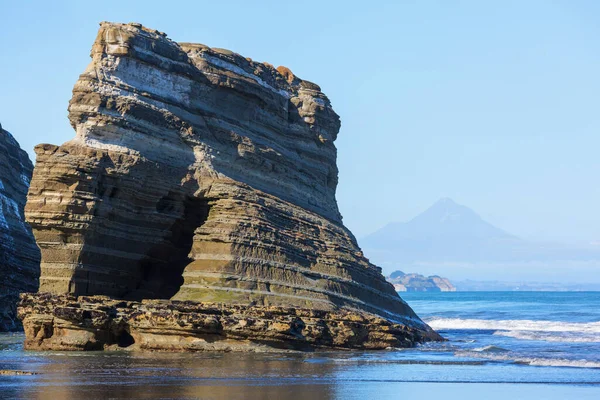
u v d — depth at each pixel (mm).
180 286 62781
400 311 75438
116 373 43406
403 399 36844
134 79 60969
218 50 68438
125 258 60281
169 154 62156
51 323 55719
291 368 46906
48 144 57125
